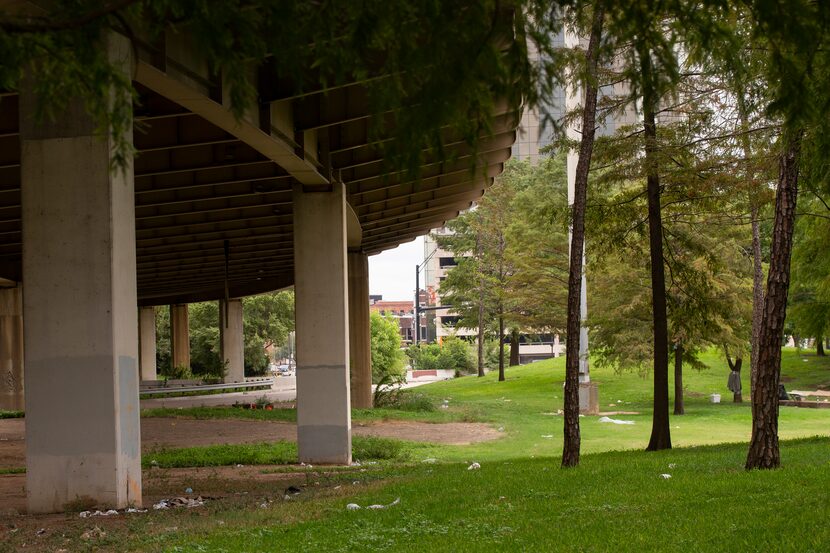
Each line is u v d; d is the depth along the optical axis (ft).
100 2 19.25
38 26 18.51
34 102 46.32
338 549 32.89
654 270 74.95
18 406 170.50
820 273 114.52
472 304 254.06
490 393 196.44
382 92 18.07
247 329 300.40
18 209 107.24
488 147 91.30
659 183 73.87
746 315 135.54
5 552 34.50
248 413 135.85
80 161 46.11
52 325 46.37
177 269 178.91
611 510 38.24
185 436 107.65
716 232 112.37
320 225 85.46
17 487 61.41
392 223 143.64
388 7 17.44
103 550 34.50
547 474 53.42
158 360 306.35
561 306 195.52
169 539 36.11
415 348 376.89
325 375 84.38
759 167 64.64
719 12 18.28
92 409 46.19
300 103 73.15
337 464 83.05
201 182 88.84
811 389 176.14
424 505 43.27
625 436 109.09
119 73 20.54
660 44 18.58
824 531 29.73
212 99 54.39
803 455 56.03
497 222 230.27
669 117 70.95
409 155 17.66
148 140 72.79
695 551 28.86
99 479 46.21
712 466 52.75
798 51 17.31
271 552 32.48
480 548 31.53
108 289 46.14
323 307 85.05
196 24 18.56
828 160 25.31
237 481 64.13
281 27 18.34
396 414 140.46
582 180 57.21
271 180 96.99
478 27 17.40
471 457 88.07
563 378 212.02
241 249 157.07
